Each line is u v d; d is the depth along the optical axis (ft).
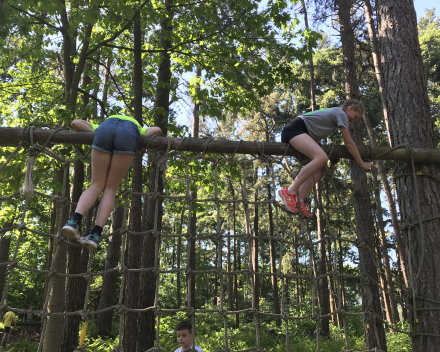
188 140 11.39
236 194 69.82
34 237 56.34
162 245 105.50
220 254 10.46
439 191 12.12
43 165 23.56
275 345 44.29
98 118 30.17
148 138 11.25
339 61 67.21
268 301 105.09
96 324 47.52
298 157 11.98
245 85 29.81
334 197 60.29
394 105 12.95
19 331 55.11
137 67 27.04
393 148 12.00
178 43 30.14
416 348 11.23
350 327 58.13
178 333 10.82
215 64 29.78
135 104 26.45
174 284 99.96
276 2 26.68
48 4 21.68
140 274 28.89
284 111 69.67
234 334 48.55
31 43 29.12
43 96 34.14
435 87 78.18
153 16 24.26
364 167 11.66
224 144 11.57
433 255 11.46
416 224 11.78
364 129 66.49
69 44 28.40
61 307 23.81
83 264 44.24
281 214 69.51
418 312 11.42
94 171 9.51
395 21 13.38
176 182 32.81
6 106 33.06
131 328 25.09
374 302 22.94
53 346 22.89
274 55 28.12
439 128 67.31
